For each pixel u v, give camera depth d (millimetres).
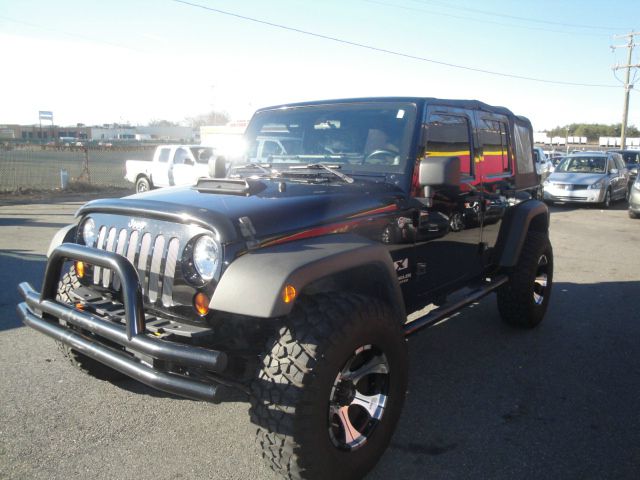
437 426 3441
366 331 2672
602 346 4891
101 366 3760
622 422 3510
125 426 3375
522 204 5172
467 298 4125
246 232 2604
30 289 3201
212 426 3402
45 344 4672
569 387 4031
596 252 9641
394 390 2953
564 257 9148
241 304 2369
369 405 2904
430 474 2932
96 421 3422
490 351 4746
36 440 3178
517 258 4852
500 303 5191
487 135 4617
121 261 2584
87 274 3236
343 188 3293
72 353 3580
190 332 2541
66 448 3105
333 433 2652
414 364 4449
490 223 4664
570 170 18141
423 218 3605
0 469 2881
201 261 2609
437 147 3793
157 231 2807
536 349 4801
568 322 5578
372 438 2838
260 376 2510
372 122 3748
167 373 2432
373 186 3400
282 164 4020
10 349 4535
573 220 14289
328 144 3873
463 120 4180
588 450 3172
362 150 3711
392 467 2996
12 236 9914
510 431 3389
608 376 4238
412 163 3510
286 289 2371
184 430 3348
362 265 2855
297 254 2598
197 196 3023
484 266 4715
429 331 5270
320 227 2906
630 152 24438
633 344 4949
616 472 2953
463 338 5070
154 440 3225
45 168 29422
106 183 22438
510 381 4129
